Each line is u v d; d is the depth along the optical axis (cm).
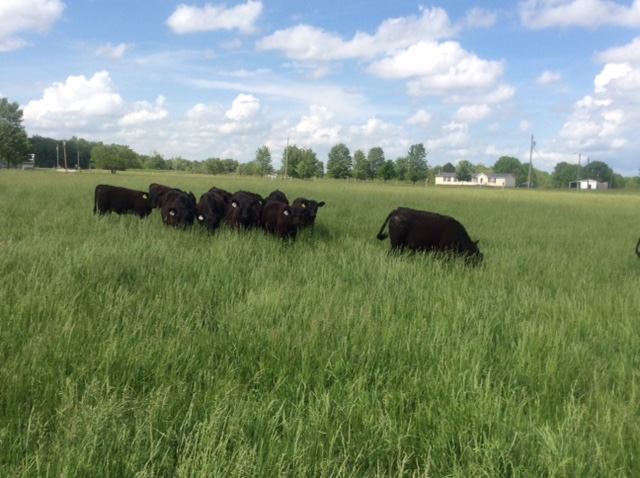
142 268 654
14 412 312
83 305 500
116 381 356
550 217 2048
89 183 2920
